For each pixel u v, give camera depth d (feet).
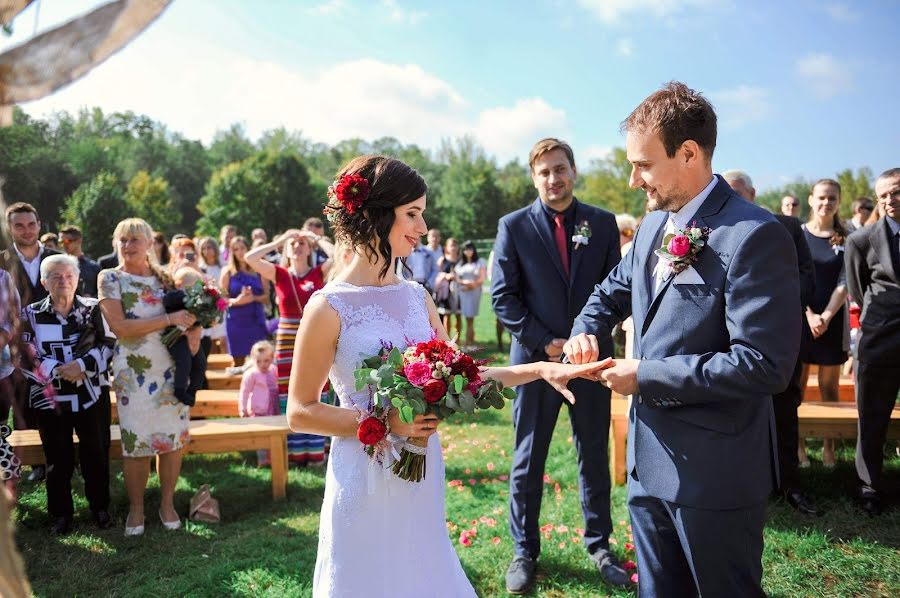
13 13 3.93
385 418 6.20
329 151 313.53
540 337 10.98
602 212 11.48
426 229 6.86
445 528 7.07
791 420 13.76
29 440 14.94
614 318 8.48
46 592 11.18
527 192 201.87
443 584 6.79
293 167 171.83
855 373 13.85
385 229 6.59
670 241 6.70
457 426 21.93
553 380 7.52
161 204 167.73
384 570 6.44
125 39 4.00
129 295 13.19
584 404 11.09
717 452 6.56
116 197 128.67
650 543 7.29
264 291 27.84
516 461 11.34
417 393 5.76
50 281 12.76
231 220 166.20
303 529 13.85
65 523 13.61
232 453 19.67
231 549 12.78
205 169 246.06
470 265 39.60
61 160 156.25
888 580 10.90
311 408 6.39
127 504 15.34
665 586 7.25
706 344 6.63
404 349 6.56
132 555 12.60
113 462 18.69
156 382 13.41
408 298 7.00
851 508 13.67
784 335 6.11
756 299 6.18
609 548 11.57
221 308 13.79
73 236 21.33
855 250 13.58
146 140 241.76
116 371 13.30
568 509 14.17
